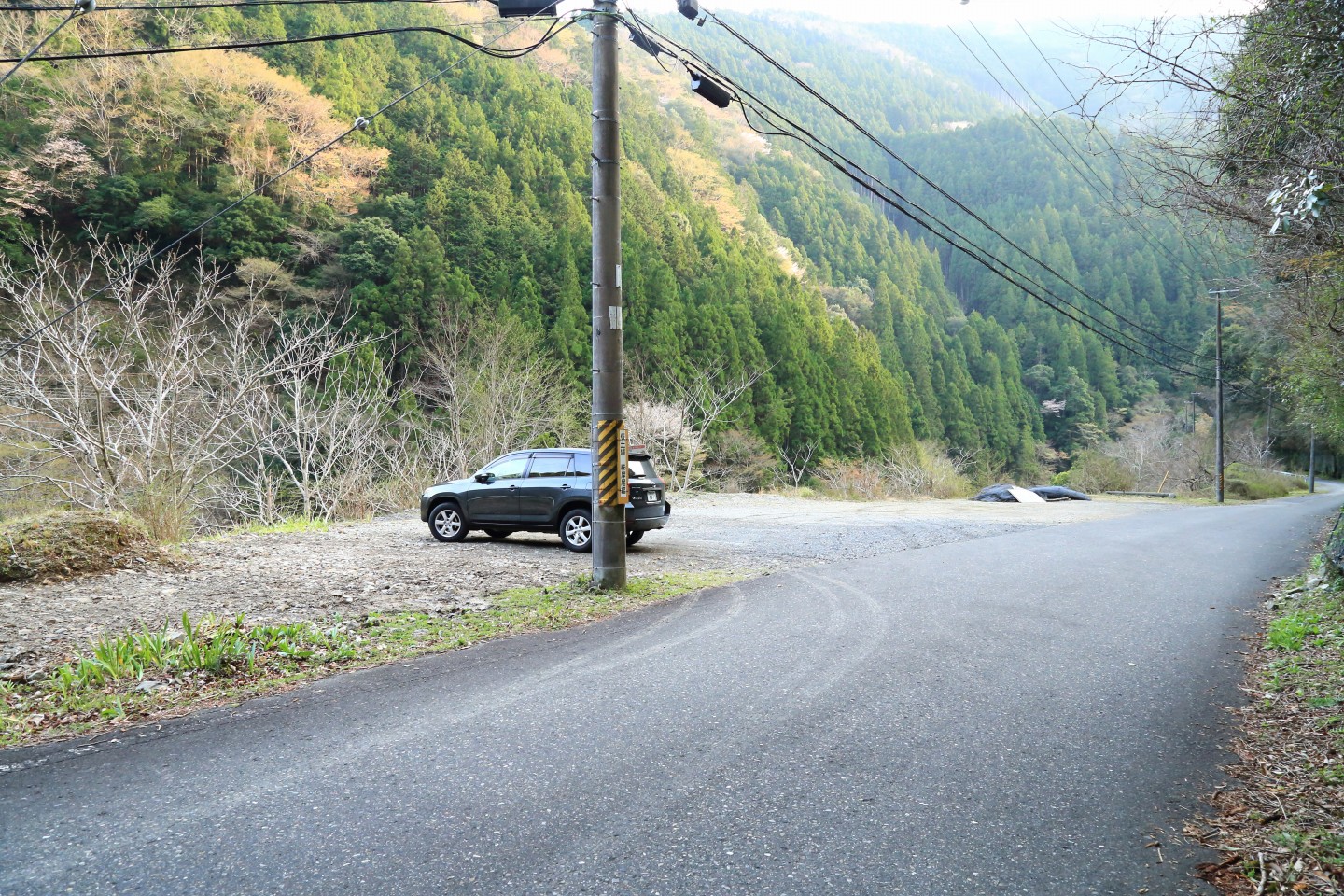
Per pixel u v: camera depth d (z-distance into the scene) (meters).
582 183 59.50
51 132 33.38
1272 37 5.02
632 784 3.93
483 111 60.97
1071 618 8.05
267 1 8.16
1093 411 74.75
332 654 6.51
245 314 24.62
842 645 6.76
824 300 77.38
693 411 39.06
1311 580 10.07
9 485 17.98
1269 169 5.46
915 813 3.65
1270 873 3.17
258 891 2.94
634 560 12.09
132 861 3.16
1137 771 4.20
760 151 113.19
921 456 42.66
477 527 13.27
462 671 6.02
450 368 30.59
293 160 41.59
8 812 3.63
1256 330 23.64
